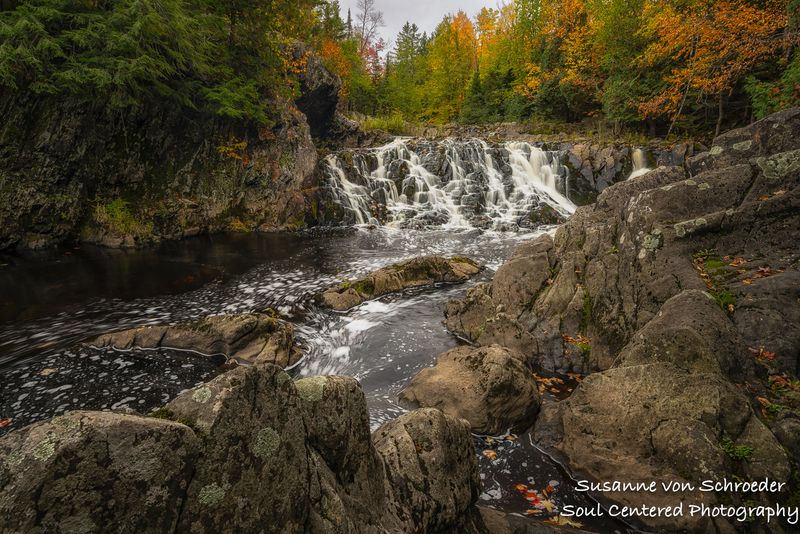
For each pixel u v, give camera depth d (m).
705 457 3.26
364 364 6.11
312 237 15.52
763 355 4.17
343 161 20.30
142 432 1.40
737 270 5.09
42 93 11.44
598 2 24.05
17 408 4.68
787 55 13.82
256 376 1.81
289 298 8.75
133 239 12.78
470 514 2.99
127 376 5.42
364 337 7.00
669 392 3.73
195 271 10.50
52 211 11.91
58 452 1.25
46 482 1.22
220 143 16.16
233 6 16.11
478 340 6.50
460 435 3.13
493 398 4.56
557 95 27.11
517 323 6.23
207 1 15.34
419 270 9.77
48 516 1.21
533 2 30.02
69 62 11.25
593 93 25.36
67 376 5.37
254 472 1.67
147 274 10.04
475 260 12.15
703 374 3.70
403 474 2.63
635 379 3.97
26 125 11.34
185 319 7.48
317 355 6.39
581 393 4.29
